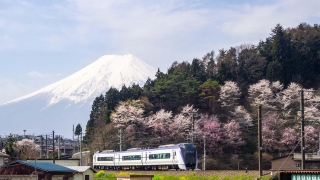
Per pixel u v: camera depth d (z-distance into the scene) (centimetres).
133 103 9162
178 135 8131
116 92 10281
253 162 7775
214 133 7969
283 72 9994
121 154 6475
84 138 10938
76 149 12725
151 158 5791
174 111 9556
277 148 7944
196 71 10881
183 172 4772
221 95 9231
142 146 8044
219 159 7912
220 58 11706
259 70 10625
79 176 4662
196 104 9475
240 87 10100
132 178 4125
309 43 11206
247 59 10788
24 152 7056
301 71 10294
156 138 8175
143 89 10975
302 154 3769
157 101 9794
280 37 10500
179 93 9788
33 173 3831
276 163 5478
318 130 7788
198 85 9931
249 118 8581
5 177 3841
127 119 8394
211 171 4428
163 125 8362
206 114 8938
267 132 7981
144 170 5888
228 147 8144
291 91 9025
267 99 9106
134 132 8212
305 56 10562
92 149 8869
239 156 7962
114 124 8762
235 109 8856
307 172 3078
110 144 8456
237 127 8119
